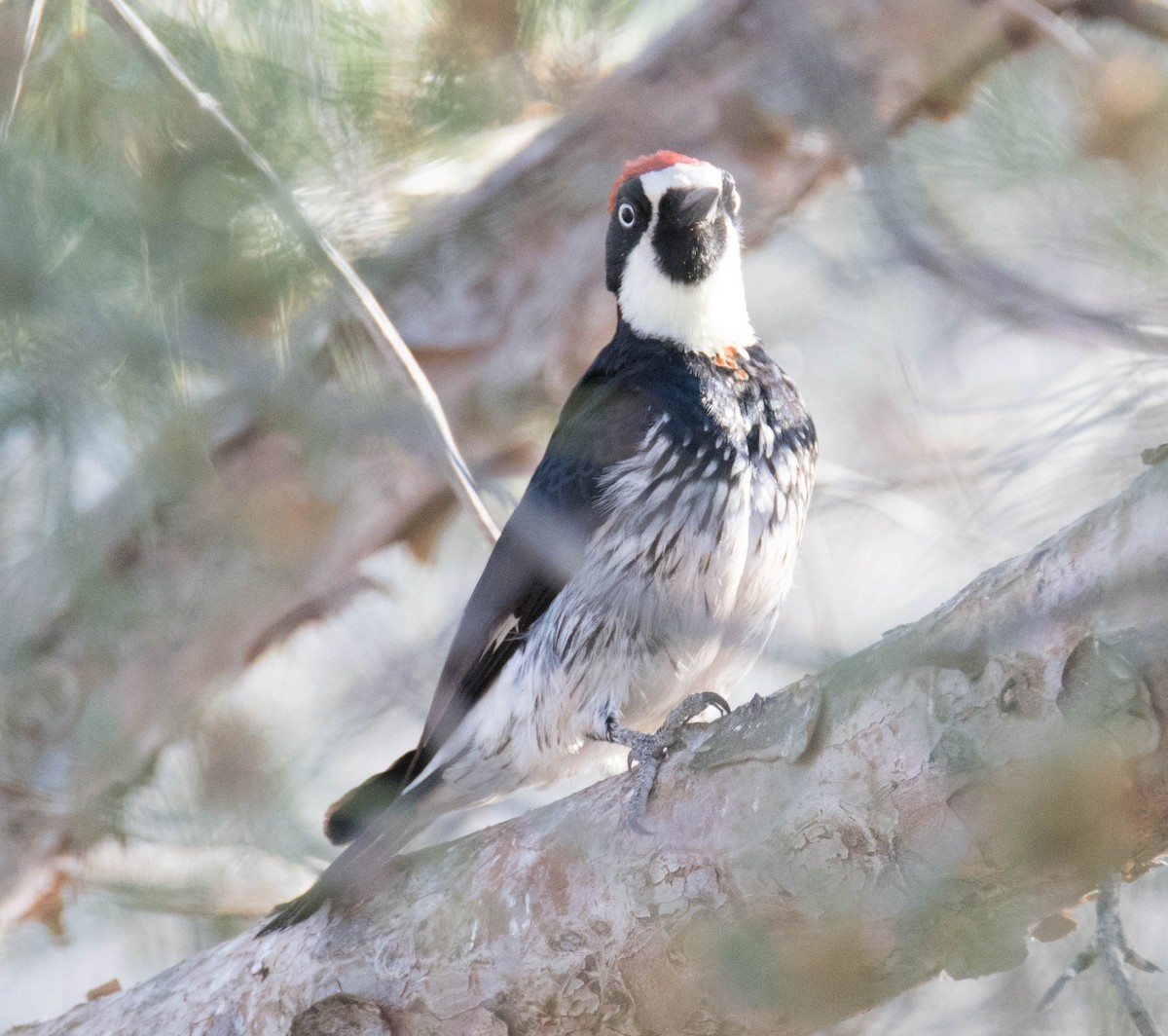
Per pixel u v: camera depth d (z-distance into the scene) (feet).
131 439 24.72
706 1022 20.56
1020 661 17.33
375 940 22.22
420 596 36.55
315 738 32.89
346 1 28.35
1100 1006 18.57
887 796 18.37
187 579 32.12
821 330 34.45
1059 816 17.13
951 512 28.09
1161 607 16.46
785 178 34.37
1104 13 32.22
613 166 34.12
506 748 27.86
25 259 20.83
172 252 23.59
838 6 31.60
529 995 21.25
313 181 29.96
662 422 27.22
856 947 19.22
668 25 33.86
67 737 32.04
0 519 26.76
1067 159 29.68
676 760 20.53
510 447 37.91
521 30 30.78
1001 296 29.66
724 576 26.91
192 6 26.50
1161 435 28.14
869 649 18.85
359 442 24.86
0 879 32.53
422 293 34.50
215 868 30.66
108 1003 24.30
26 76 25.04
